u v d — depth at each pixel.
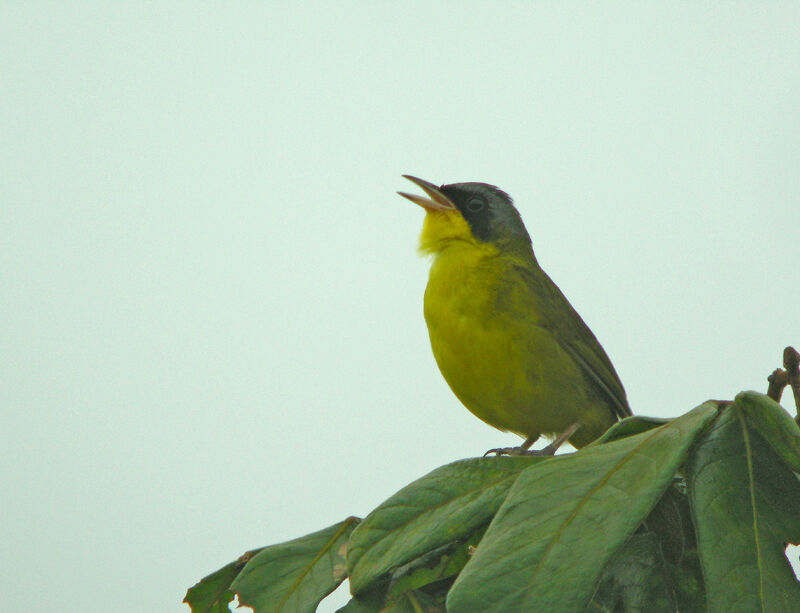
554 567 1.05
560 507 1.11
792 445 1.12
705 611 1.38
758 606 1.06
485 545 1.09
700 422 1.17
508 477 1.37
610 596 1.41
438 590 1.50
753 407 1.19
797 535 1.12
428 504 1.38
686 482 1.17
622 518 1.07
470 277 3.01
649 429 1.26
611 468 1.14
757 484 1.15
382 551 1.34
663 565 1.42
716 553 1.10
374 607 1.49
